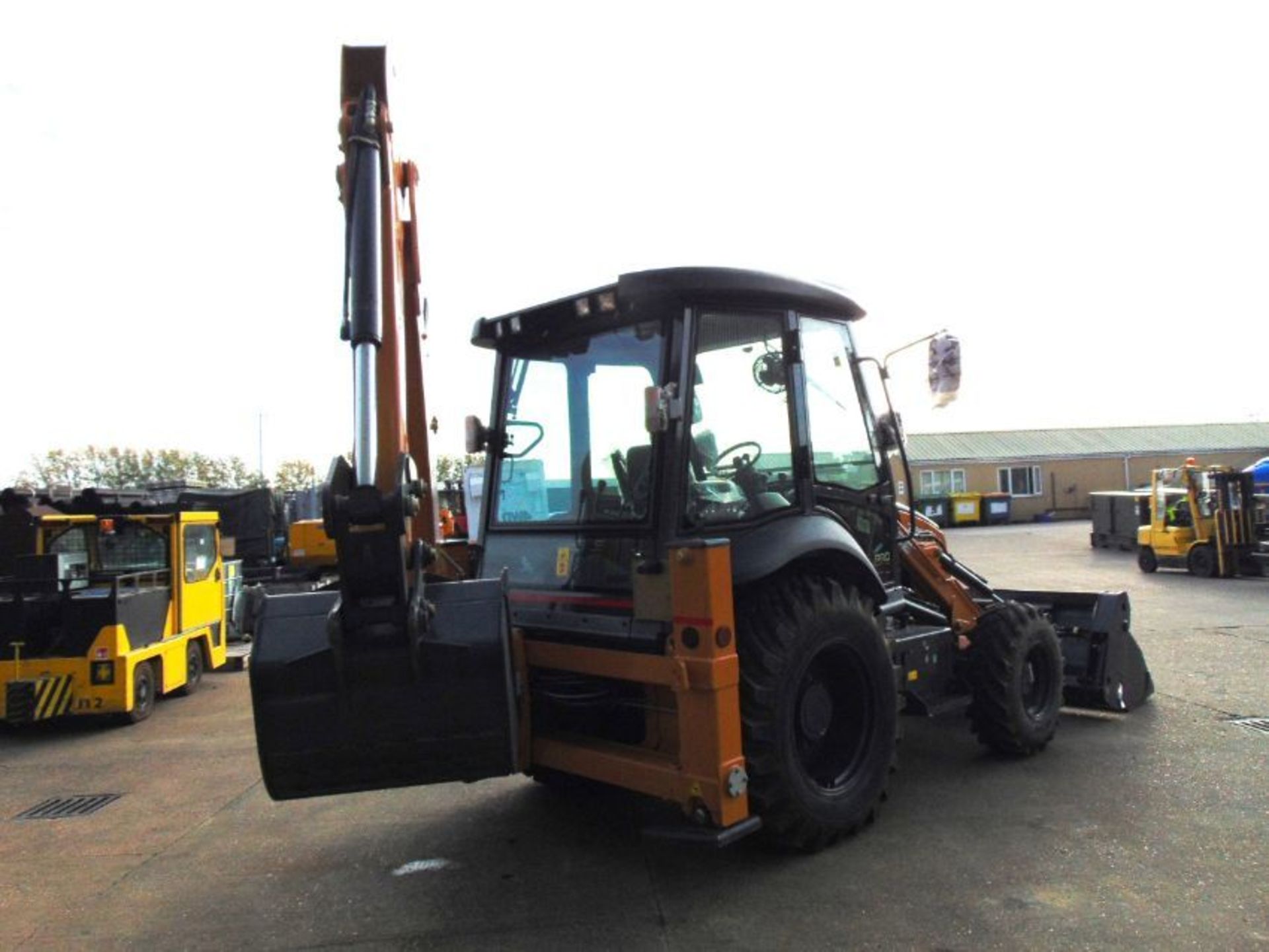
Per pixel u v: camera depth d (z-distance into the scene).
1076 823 4.34
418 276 4.70
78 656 7.70
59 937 3.62
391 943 3.43
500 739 3.49
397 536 3.34
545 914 3.60
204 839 4.77
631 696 4.07
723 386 4.11
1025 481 44.00
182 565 9.10
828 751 4.25
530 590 4.47
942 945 3.20
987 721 5.37
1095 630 6.27
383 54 3.91
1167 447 46.25
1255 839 4.07
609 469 4.23
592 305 4.23
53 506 10.87
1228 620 11.14
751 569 3.89
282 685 3.39
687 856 4.12
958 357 4.65
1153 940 3.18
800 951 3.20
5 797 5.87
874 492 4.90
